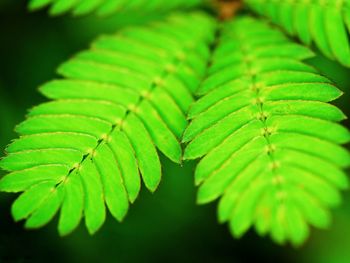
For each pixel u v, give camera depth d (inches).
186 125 3.7
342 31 3.9
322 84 3.5
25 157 3.5
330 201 3.3
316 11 4.0
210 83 3.7
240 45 3.9
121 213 3.4
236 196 3.4
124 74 3.9
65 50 5.1
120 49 4.0
